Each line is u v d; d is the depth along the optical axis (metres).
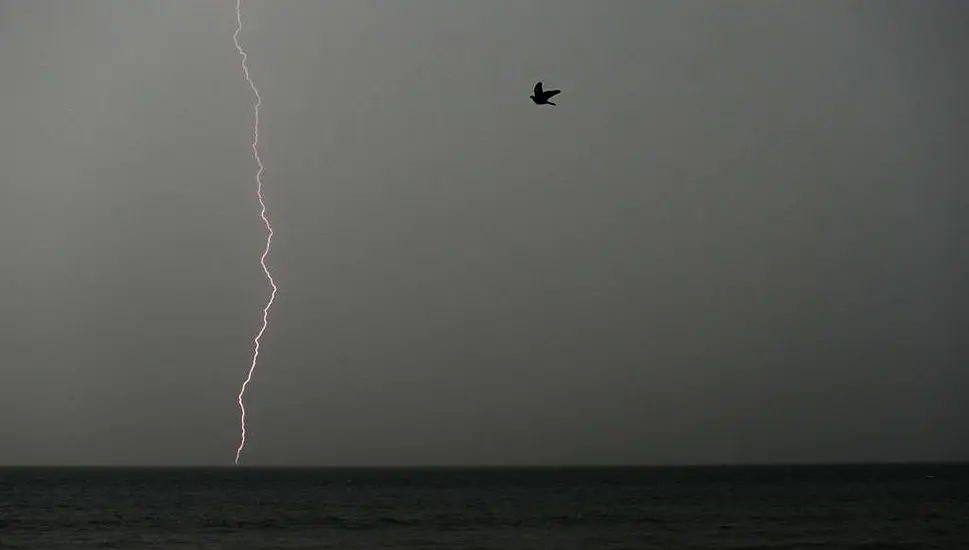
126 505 64.19
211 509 59.66
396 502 66.75
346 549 36.97
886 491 78.19
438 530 44.38
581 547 37.06
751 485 94.38
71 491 88.25
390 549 36.88
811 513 53.00
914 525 45.31
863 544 37.41
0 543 39.50
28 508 61.22
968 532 41.97
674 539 39.69
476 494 79.19
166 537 41.72
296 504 64.69
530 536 41.34
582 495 75.75
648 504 62.50
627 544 37.91
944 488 83.50
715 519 49.47
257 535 42.41
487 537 41.00
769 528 44.25
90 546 38.28
